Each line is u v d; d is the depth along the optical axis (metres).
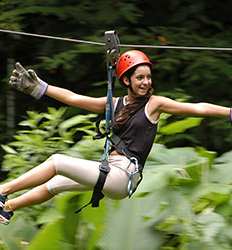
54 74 15.73
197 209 9.51
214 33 15.50
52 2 15.13
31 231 9.96
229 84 14.60
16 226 9.91
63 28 15.41
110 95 7.98
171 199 9.32
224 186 9.54
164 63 14.23
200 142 14.23
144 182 9.33
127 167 7.86
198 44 14.73
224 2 15.83
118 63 7.93
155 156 10.21
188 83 14.62
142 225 9.24
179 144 14.40
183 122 10.53
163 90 14.59
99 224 9.48
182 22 15.45
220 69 14.23
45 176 7.80
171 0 15.53
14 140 15.52
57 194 8.80
